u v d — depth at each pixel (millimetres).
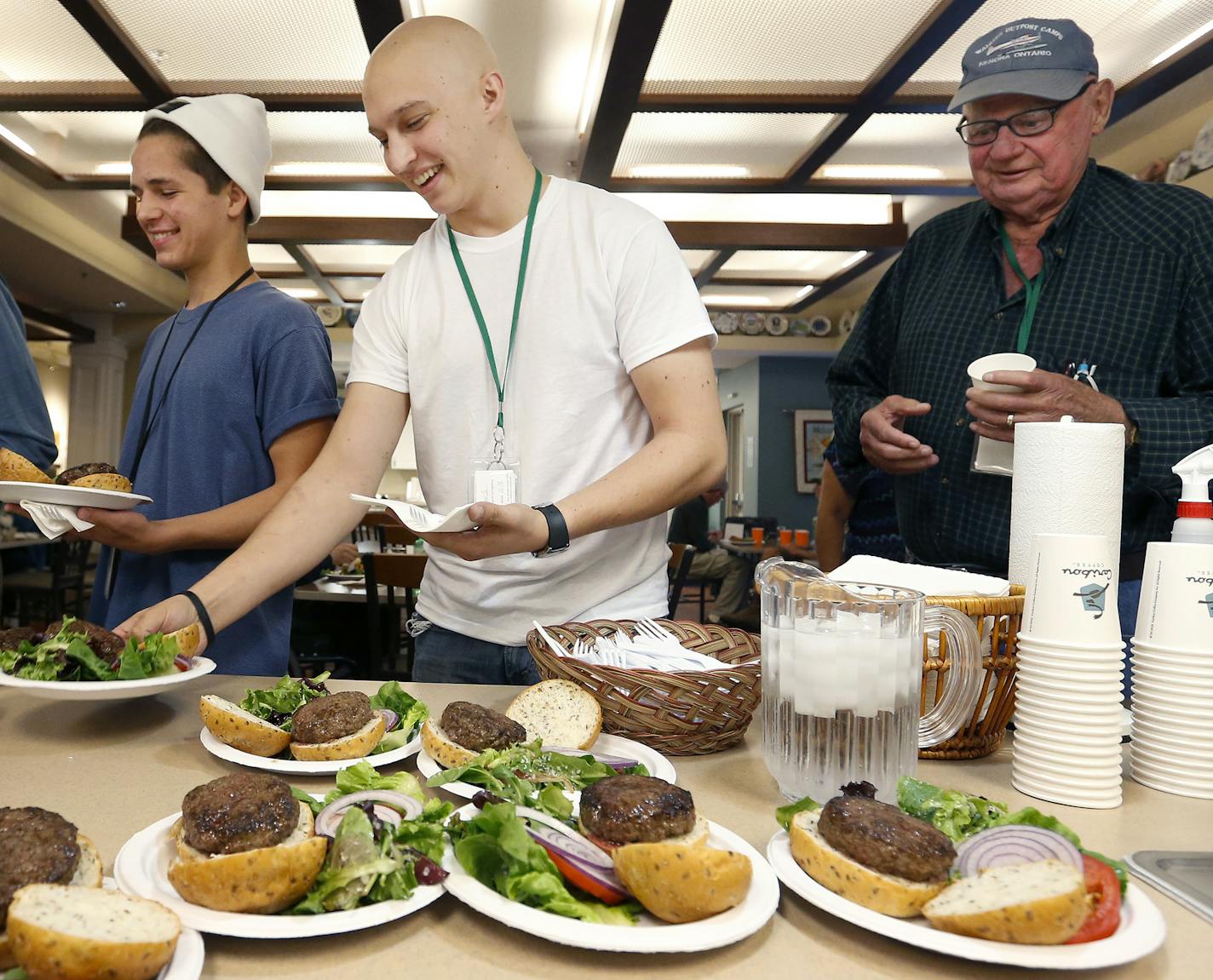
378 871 565
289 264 6984
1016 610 936
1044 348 1582
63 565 5508
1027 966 508
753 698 944
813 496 9977
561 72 3758
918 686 768
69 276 6898
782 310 8859
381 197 5367
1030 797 855
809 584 785
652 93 3752
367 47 3375
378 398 1431
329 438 1417
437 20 1227
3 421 1548
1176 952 561
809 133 4195
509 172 1347
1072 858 581
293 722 891
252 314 1660
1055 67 1440
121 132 4391
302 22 3203
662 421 1246
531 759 780
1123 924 551
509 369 1367
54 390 12852
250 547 1222
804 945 567
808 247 5824
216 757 918
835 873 585
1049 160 1485
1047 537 854
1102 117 1570
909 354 1769
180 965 476
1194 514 934
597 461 1355
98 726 1032
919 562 1806
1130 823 784
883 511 2432
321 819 630
